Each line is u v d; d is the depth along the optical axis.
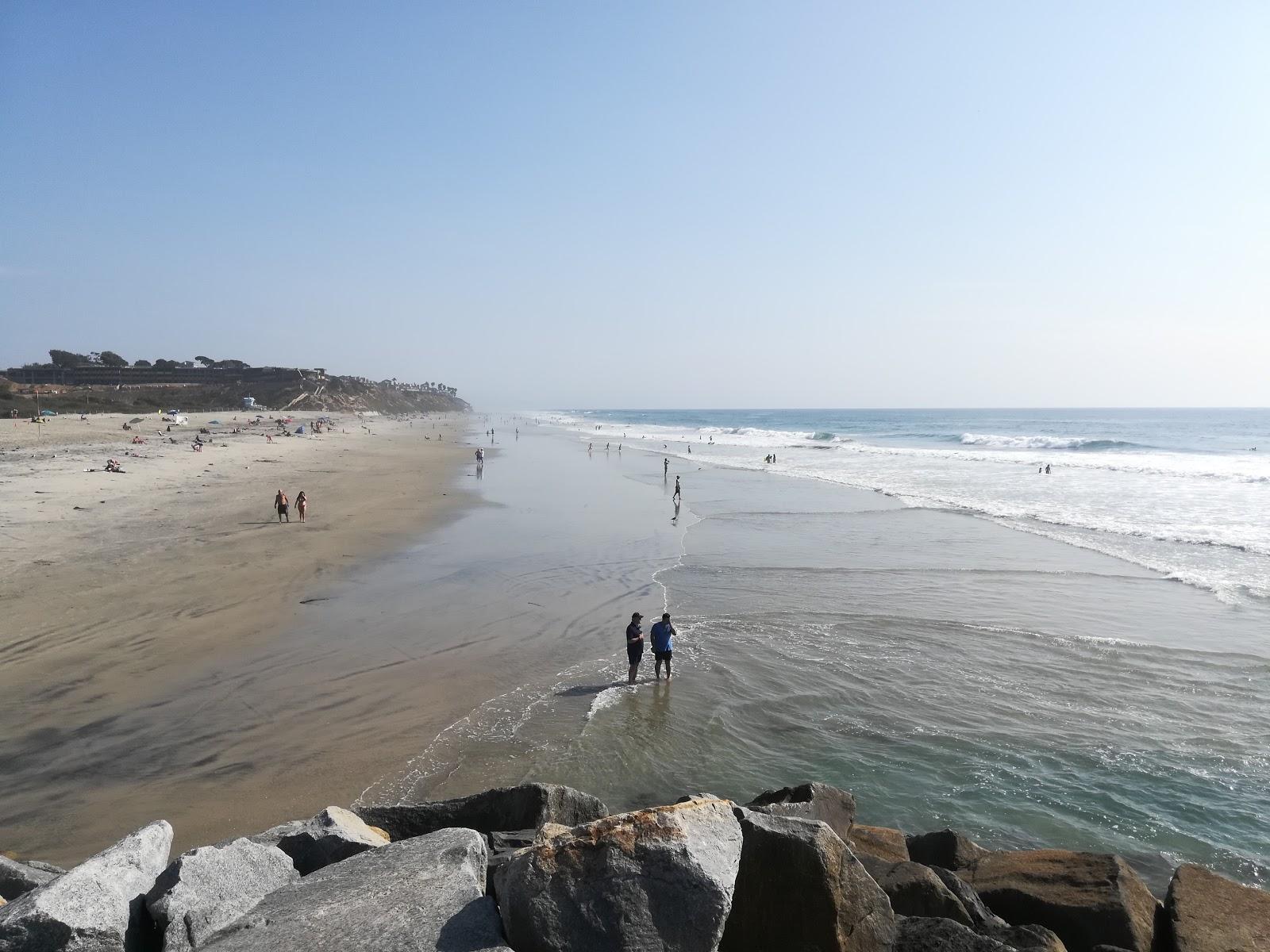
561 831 4.58
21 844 7.57
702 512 31.52
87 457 43.38
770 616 15.86
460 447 78.75
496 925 3.96
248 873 4.57
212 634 14.45
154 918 4.02
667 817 4.16
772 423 171.75
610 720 10.66
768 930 4.71
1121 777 8.98
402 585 18.39
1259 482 39.50
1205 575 18.89
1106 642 13.84
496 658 13.32
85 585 17.39
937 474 46.62
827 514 30.62
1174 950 5.27
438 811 6.63
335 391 170.25
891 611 16.16
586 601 17.08
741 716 10.80
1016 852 6.61
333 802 8.38
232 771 9.14
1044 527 26.78
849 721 10.62
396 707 11.15
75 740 10.00
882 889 5.17
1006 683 12.01
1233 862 7.27
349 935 3.86
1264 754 9.48
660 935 3.72
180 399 129.88
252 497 32.69
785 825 4.95
